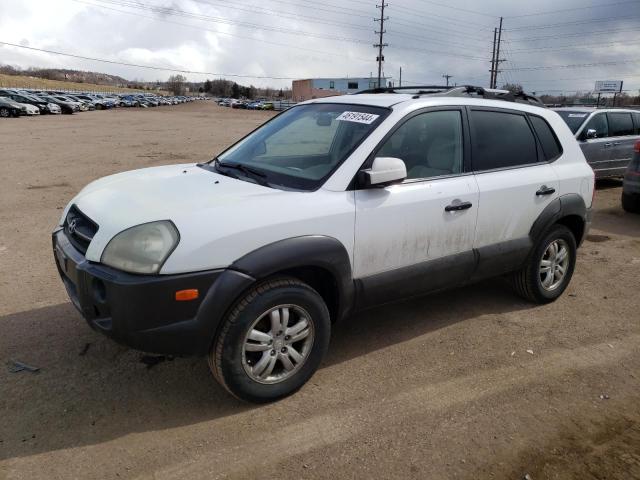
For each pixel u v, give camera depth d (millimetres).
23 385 3346
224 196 3172
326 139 3803
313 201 3240
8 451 2764
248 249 2943
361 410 3201
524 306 4848
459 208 3900
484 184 4098
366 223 3420
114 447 2818
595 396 3430
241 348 3016
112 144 18781
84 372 3512
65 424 2992
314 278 3473
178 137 22438
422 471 2715
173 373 3537
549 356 3934
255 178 3607
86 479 2592
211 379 3482
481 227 4117
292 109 4531
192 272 2803
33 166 12875
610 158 10797
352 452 2836
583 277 5719
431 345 4055
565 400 3373
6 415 3057
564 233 4793
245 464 2725
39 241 6465
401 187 3639
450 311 4695
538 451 2887
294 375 3283
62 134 22719
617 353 4008
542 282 4801
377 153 3547
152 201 3115
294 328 3221
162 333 2807
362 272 3504
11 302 4578
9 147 17016
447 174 3951
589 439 2996
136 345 2828
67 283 3402
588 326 4465
